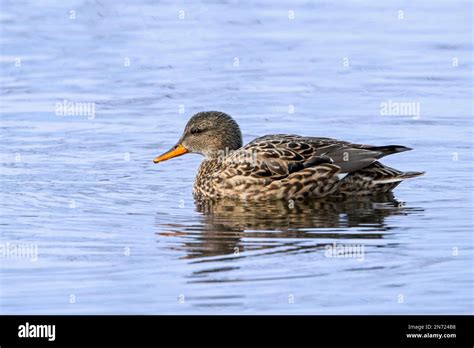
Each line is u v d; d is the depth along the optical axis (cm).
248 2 3039
